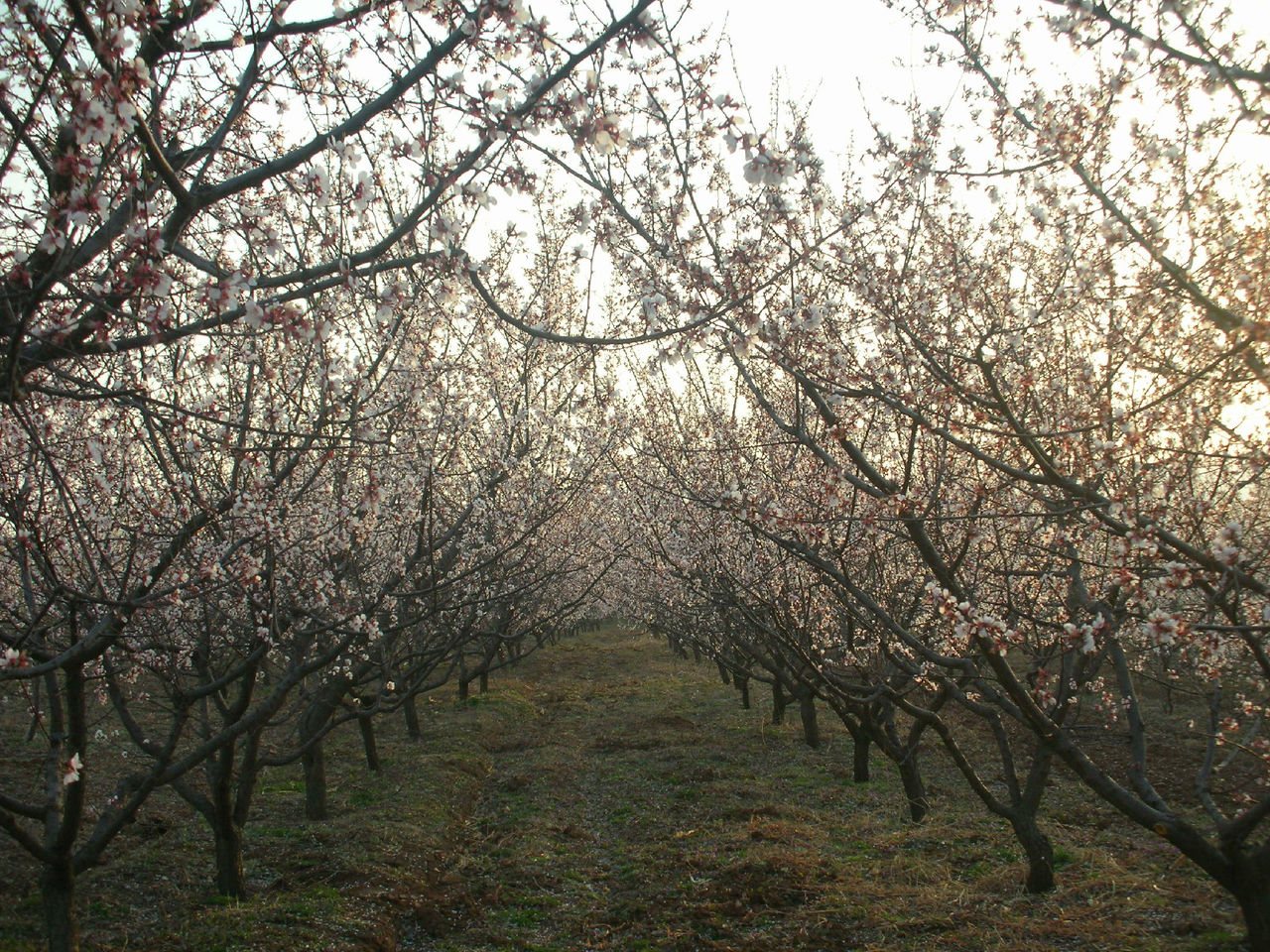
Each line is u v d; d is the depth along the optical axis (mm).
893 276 5922
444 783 13203
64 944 5488
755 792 12508
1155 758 12703
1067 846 9234
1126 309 5637
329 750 15805
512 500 10797
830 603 9594
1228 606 4863
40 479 4914
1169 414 5312
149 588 5070
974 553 7820
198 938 7164
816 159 5250
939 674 7688
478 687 24719
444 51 3684
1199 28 3973
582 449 11227
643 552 14734
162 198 4023
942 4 5293
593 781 14031
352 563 7621
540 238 8992
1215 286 5105
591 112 3785
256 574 5223
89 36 2680
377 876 9094
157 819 10359
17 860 8773
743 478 9953
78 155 2975
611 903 8883
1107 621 5090
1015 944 6859
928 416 5773
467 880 9664
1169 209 5312
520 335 10328
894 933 7422
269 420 5633
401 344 6832
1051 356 6953
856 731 12383
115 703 6539
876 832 10344
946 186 6055
